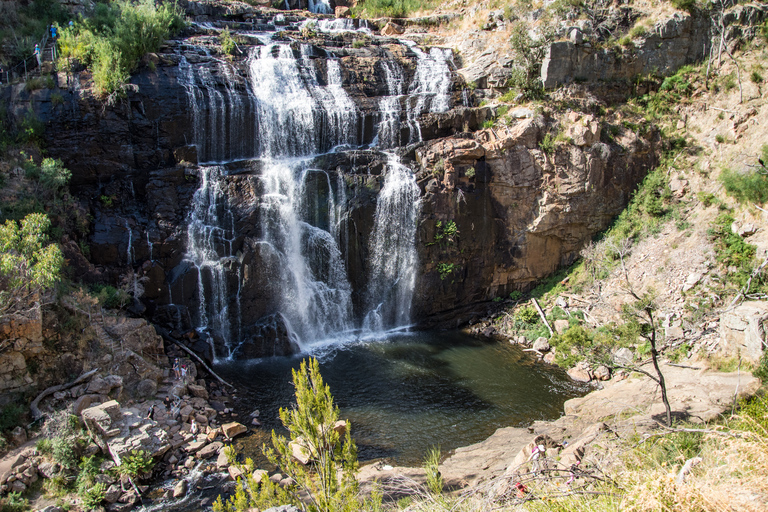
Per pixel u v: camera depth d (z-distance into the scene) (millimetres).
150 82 22812
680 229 25000
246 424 16922
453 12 35875
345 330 24719
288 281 23031
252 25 31875
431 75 29859
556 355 20156
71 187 21266
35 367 15211
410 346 23562
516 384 20219
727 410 14344
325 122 25969
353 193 24188
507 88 29234
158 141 22594
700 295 21859
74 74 21922
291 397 18641
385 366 21469
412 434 16641
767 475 7020
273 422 17078
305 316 23484
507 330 25203
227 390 18953
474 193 25281
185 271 20969
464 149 24922
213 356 21031
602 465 10156
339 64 28359
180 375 18188
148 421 15227
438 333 25188
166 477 14266
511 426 17125
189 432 15867
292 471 9211
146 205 21766
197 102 23359
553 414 17953
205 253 21516
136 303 20000
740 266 21969
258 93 25531
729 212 24188
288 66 26922
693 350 19516
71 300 16906
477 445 15719
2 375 14508
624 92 29562
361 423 17219
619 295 24016
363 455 15398
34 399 14898
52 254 14477
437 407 18359
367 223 24234
